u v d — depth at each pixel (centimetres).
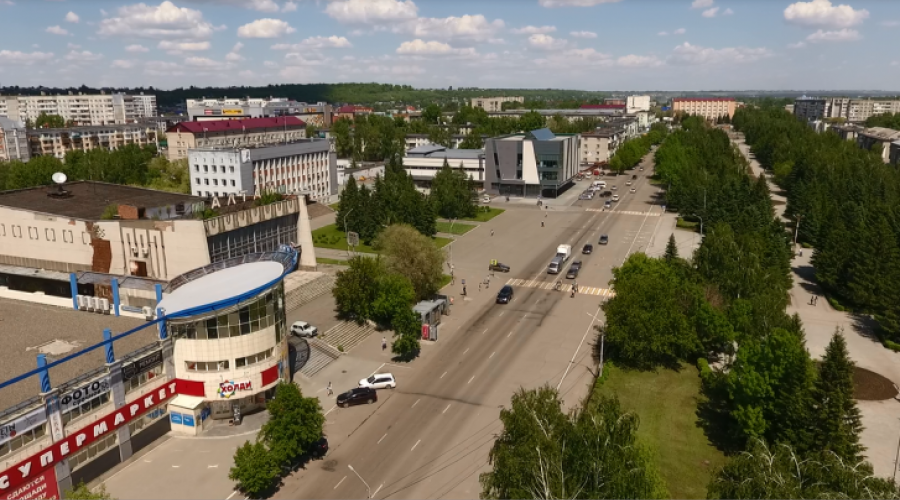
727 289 8812
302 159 18138
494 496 4416
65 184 11738
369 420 6712
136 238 9288
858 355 8381
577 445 4347
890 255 9794
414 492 5484
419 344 8756
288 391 5738
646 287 7938
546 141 19950
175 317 6234
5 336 6650
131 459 5978
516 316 9819
